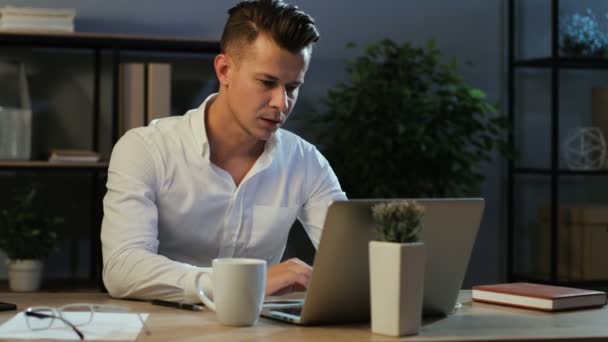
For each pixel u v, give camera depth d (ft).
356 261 4.35
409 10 12.84
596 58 12.11
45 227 10.59
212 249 6.66
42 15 10.64
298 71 5.75
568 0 13.29
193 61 12.05
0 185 11.50
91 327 4.17
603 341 4.26
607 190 13.60
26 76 11.52
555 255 11.96
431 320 4.73
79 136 11.76
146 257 5.36
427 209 4.52
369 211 4.29
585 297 5.28
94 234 11.51
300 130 12.37
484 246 13.21
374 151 11.04
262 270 4.40
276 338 4.02
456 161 11.52
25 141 10.80
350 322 4.55
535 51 13.32
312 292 4.30
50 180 11.64
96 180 11.47
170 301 5.07
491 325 4.55
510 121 12.69
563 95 13.43
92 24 11.74
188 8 12.00
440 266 4.73
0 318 4.52
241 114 5.91
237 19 5.88
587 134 12.50
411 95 11.49
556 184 11.96
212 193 6.49
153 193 6.16
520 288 5.46
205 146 6.39
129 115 10.86
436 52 11.66
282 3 5.81
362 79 11.41
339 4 12.58
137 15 11.87
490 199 13.23
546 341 4.16
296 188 6.81
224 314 4.35
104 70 11.80
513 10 13.00
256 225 6.66
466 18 13.09
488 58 13.19
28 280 10.40
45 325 4.21
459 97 11.58
